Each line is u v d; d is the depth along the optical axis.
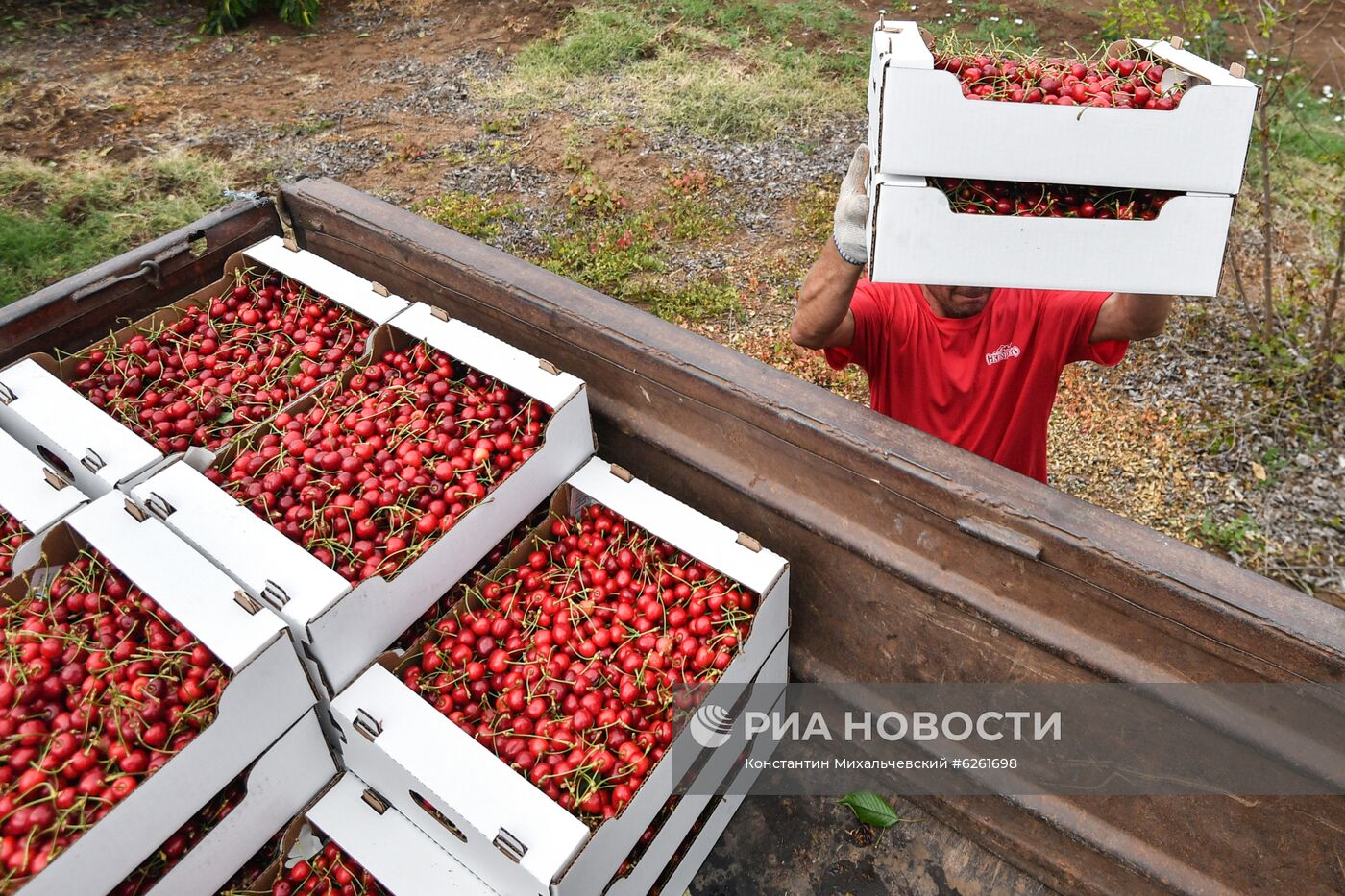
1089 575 1.95
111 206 6.25
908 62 1.73
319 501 2.33
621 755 2.11
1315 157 6.44
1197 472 4.47
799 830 2.76
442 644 2.31
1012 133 1.77
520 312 2.73
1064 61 2.08
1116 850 2.30
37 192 6.30
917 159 1.82
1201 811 2.11
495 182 6.68
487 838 1.83
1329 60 7.58
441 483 2.40
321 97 7.91
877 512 2.28
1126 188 1.86
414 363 2.69
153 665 1.97
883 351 2.58
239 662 1.83
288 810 2.13
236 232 3.19
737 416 2.40
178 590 1.96
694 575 2.39
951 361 2.54
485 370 2.48
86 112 7.49
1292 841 1.99
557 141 7.20
